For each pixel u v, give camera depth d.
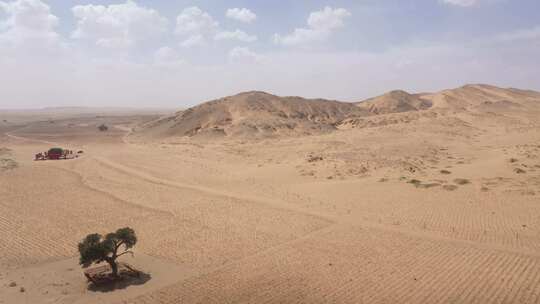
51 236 34.50
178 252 30.56
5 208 43.69
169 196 49.50
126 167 71.69
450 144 84.69
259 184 55.91
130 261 28.78
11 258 29.47
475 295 22.75
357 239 32.88
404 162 64.19
